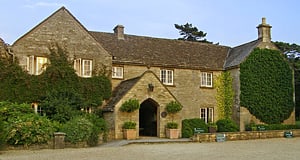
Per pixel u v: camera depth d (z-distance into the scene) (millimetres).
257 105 29047
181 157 14094
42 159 13320
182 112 28344
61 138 17594
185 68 29188
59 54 23562
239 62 28984
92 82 24453
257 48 29625
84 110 23750
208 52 32031
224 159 13562
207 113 29797
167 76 28562
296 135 26031
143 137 24406
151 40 30750
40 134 17031
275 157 14242
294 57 49656
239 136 23547
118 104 22781
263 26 30312
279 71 30531
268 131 24891
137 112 23312
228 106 29766
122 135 22672
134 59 27406
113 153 15391
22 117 17406
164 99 24281
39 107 22531
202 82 29891
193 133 25062
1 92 21484
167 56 29406
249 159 13602
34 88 22422
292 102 30922
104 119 23922
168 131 23750
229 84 29891
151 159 13461
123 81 26422
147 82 23891
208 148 17797
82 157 13977
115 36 29359
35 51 22938
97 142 19094
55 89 22891
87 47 24766
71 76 23641
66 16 24422
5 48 22125
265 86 29609
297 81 42125
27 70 22531
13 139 16516
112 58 26172
